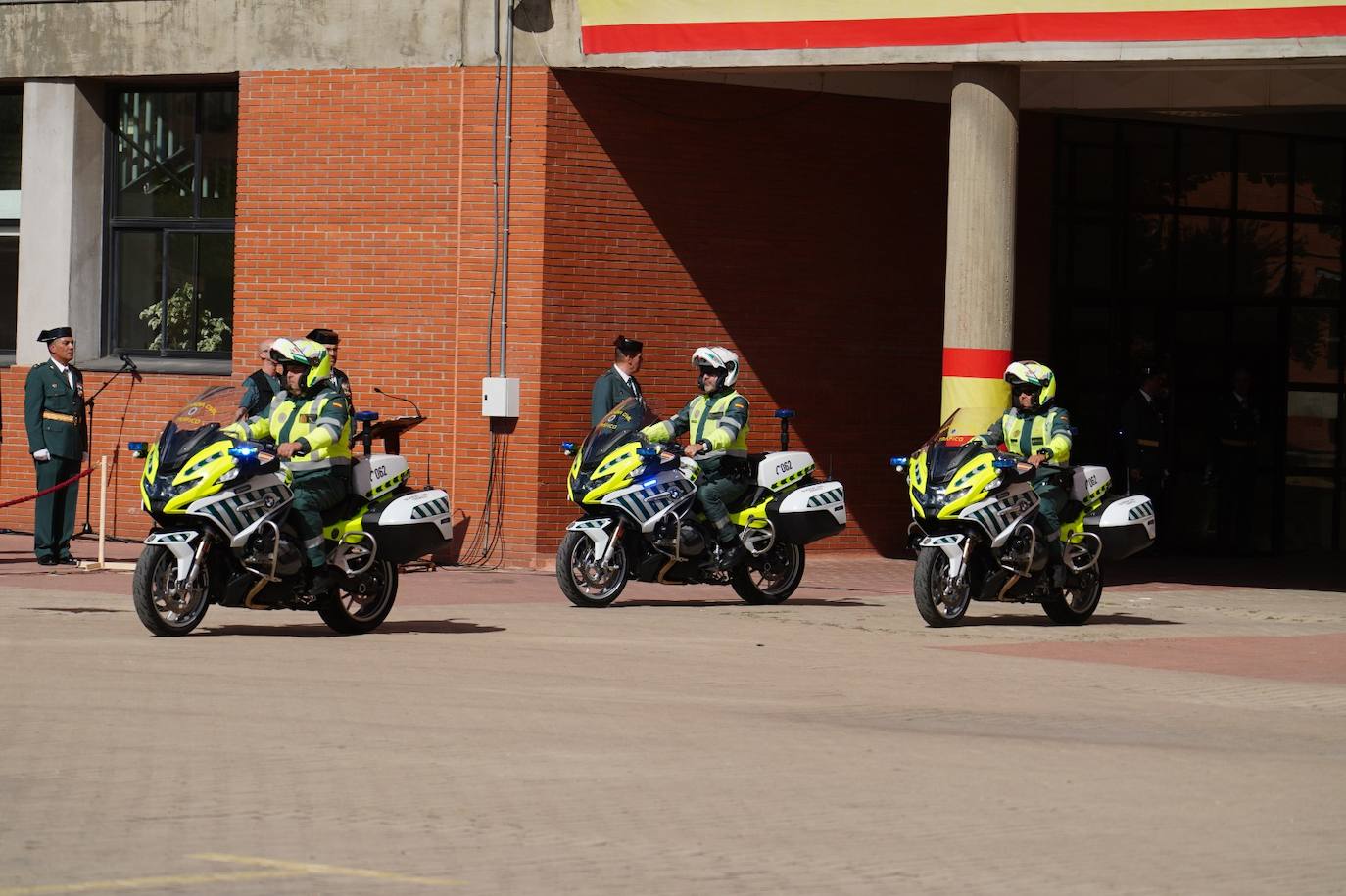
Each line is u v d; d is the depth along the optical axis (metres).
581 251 26.95
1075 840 9.95
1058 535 20.75
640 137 27.30
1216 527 32.91
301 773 11.34
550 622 20.00
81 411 25.75
